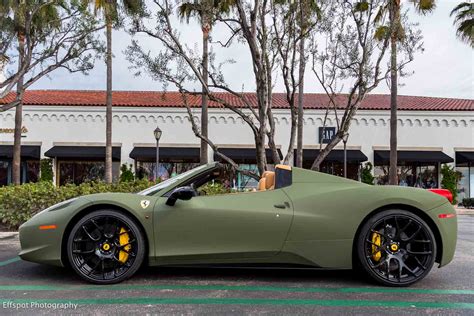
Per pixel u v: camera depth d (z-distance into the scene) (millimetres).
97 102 20078
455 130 20000
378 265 4109
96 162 20031
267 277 4477
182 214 4109
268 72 7871
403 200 4117
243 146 19547
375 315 3293
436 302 3637
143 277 4402
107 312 3316
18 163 16531
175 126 19781
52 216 4164
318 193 4262
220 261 4121
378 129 19891
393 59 7984
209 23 7957
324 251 4109
